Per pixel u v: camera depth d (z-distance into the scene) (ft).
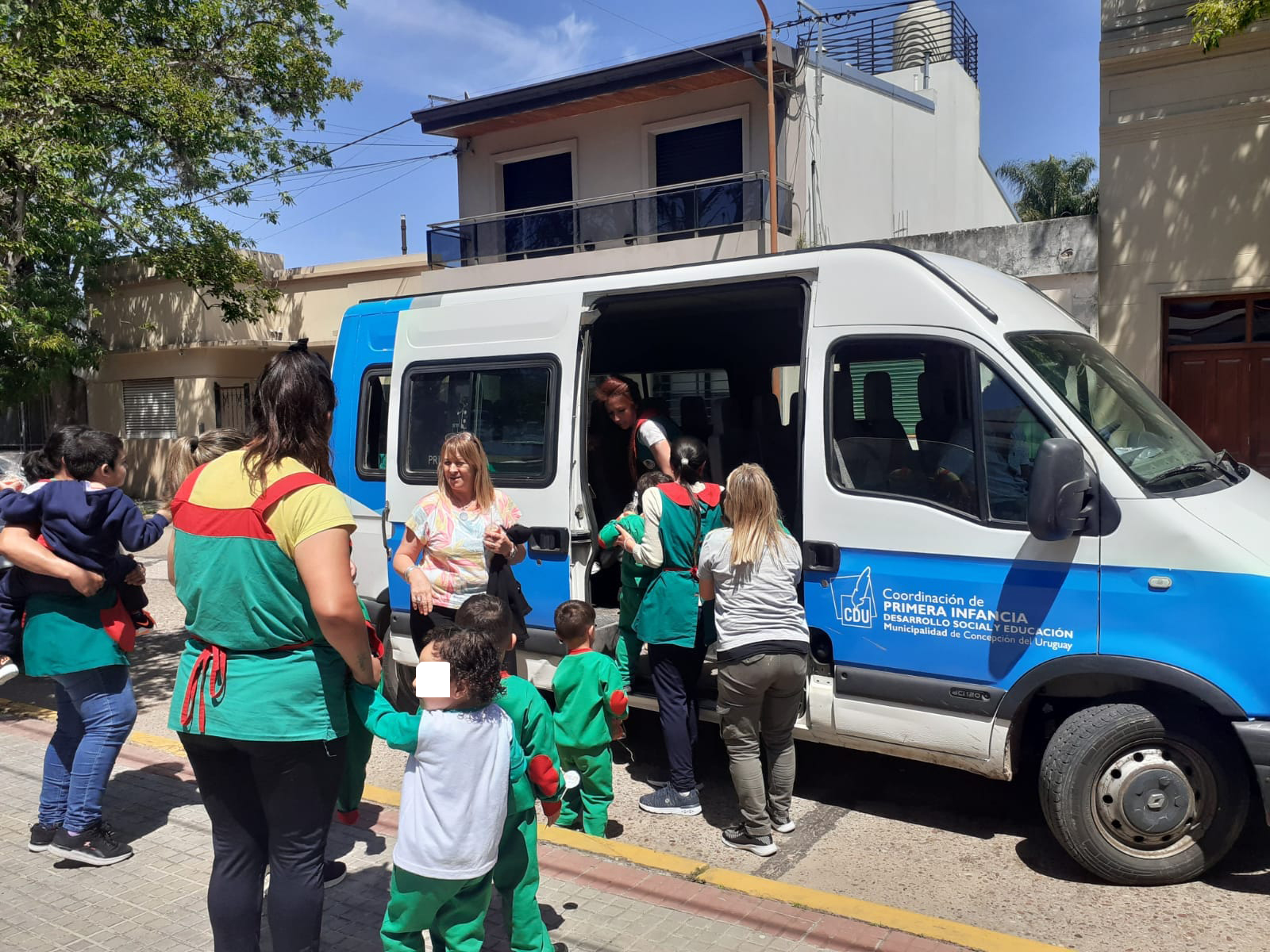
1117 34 35.47
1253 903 12.97
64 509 13.47
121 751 18.72
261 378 9.48
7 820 15.46
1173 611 12.84
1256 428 34.88
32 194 30.45
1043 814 15.20
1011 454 14.12
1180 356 36.14
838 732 15.56
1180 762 13.24
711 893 12.56
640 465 20.44
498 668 9.78
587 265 57.41
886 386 15.34
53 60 29.96
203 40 48.26
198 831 15.02
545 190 64.80
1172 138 35.04
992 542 14.03
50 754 14.29
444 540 15.58
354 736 12.91
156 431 72.13
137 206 48.42
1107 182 36.35
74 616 13.58
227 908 9.62
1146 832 13.20
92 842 13.82
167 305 68.95
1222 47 33.68
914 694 14.66
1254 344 34.76
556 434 18.37
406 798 9.64
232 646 9.16
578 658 14.94
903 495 14.90
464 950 9.99
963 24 73.72
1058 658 13.53
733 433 22.88
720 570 14.39
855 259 15.78
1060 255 37.17
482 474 15.83
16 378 54.49
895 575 14.84
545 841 14.20
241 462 9.36
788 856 14.80
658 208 56.29
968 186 73.82
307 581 8.82
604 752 14.92
